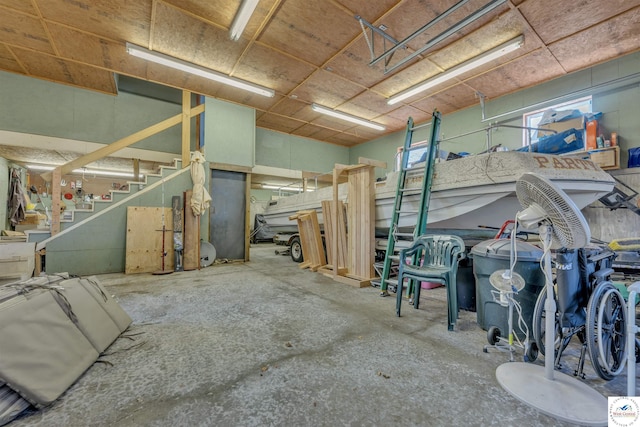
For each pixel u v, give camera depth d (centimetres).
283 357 188
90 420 127
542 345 179
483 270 222
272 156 927
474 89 605
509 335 183
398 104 696
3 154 629
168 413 132
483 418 128
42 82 601
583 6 365
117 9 381
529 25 403
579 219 134
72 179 890
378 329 239
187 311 288
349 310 292
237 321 259
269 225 848
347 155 1116
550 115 471
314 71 546
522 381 153
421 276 253
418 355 191
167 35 437
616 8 366
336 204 454
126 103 703
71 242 471
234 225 659
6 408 125
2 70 560
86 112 652
